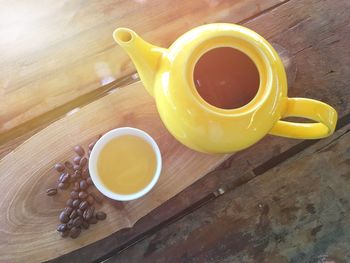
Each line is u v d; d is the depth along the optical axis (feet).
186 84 0.69
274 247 0.96
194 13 1.05
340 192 0.98
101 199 0.92
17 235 0.90
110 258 0.95
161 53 0.75
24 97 0.99
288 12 1.07
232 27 0.71
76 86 1.00
